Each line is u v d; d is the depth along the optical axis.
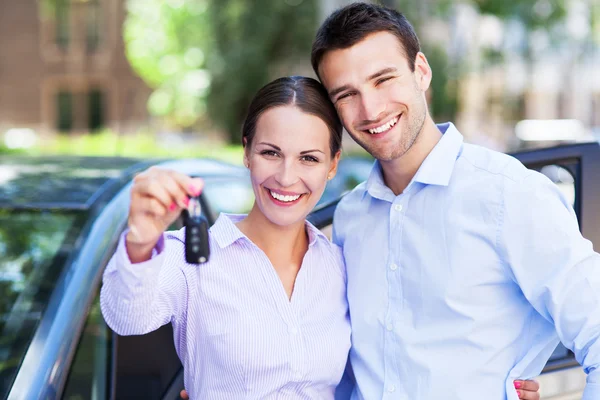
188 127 23.22
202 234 1.37
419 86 1.76
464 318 1.62
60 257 2.04
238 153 11.67
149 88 25.11
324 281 1.75
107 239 2.06
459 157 1.69
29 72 25.09
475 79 20.45
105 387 1.81
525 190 1.58
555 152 2.11
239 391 1.60
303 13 17.20
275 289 1.62
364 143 1.71
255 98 1.66
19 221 2.18
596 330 1.49
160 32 20.33
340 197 2.24
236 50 17.33
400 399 1.67
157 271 1.42
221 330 1.59
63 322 1.81
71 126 25.25
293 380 1.60
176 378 1.99
